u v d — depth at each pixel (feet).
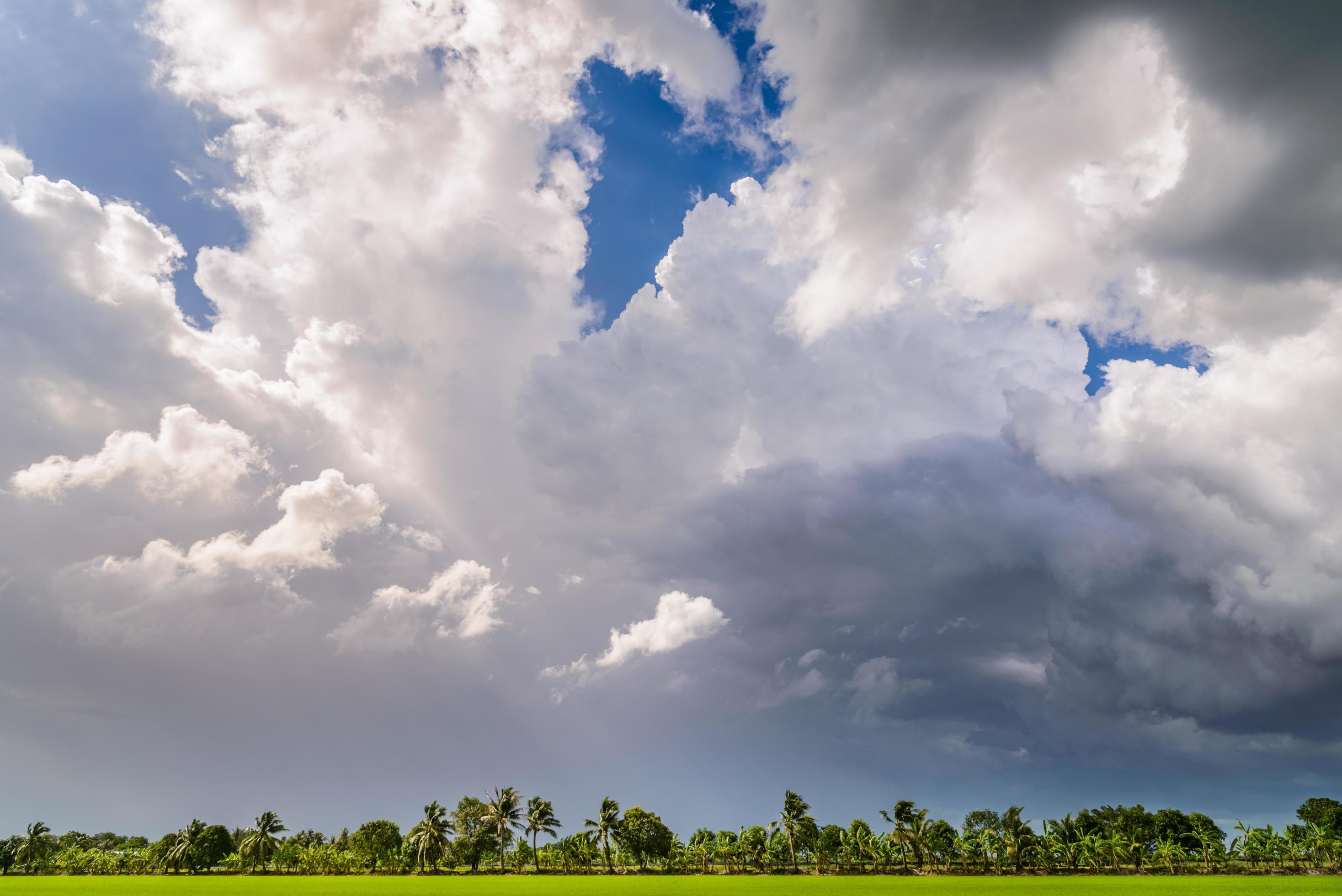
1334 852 428.56
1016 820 472.44
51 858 527.40
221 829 506.48
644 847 478.59
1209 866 449.48
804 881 363.97
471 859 501.56
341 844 582.35
